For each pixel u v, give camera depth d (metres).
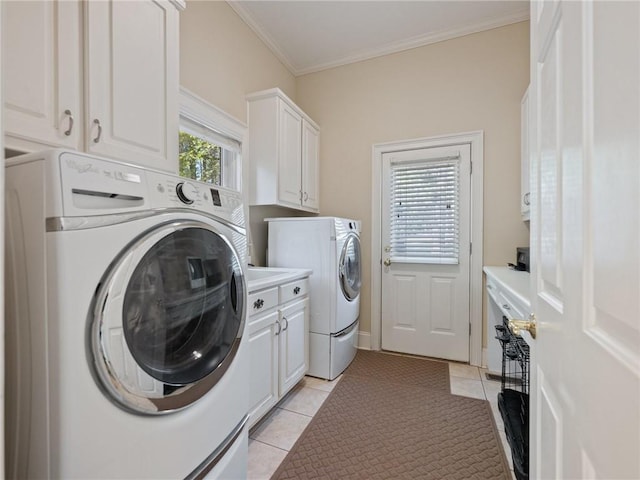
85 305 0.72
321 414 1.93
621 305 0.35
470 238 2.74
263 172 2.55
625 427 0.34
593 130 0.43
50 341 0.69
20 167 0.74
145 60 1.32
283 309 1.97
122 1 1.22
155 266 0.89
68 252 0.70
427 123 2.88
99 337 0.74
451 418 1.89
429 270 2.89
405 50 2.96
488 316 2.53
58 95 1.02
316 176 3.23
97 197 0.78
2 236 0.47
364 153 3.12
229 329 1.19
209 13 2.18
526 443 1.36
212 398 1.07
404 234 2.97
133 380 0.81
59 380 0.68
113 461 0.77
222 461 1.12
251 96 2.54
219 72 2.27
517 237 2.58
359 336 3.15
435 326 2.87
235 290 1.23
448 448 1.62
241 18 2.51
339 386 2.31
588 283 0.44
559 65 0.58
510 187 2.60
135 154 1.27
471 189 2.73
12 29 0.91
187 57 1.99
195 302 1.04
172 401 0.91
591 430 0.42
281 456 1.56
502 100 2.63
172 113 1.45
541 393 0.71
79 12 1.08
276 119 2.51
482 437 1.71
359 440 1.68
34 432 0.72
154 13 1.37
